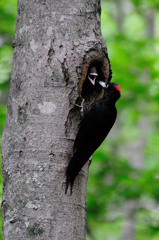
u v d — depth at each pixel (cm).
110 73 1062
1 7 1920
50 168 824
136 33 3228
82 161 831
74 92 872
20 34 906
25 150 837
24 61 884
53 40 884
